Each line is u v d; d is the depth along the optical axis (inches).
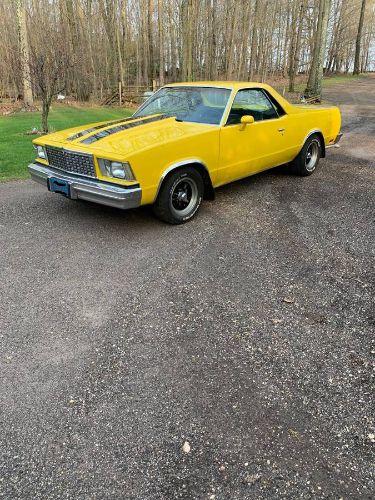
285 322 131.2
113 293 146.0
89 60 959.6
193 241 186.1
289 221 209.3
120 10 1137.4
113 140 184.1
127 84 1201.4
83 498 79.8
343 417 97.4
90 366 112.6
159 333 125.5
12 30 837.8
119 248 179.3
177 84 243.1
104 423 95.7
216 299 142.8
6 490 81.2
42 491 81.1
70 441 91.4
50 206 229.0
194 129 200.5
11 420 96.3
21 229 198.7
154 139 183.9
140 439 91.9
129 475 84.1
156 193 184.4
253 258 171.2
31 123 544.4
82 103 858.1
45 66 442.9
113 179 176.2
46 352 117.6
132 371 110.8
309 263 167.5
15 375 109.3
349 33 2162.9
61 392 104.2
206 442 91.1
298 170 280.5
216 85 225.0
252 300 142.6
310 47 1555.1
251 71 1140.5
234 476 83.8
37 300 141.8
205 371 110.9
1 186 265.7
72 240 187.2
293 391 104.7
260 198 242.2
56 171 200.1
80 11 957.8
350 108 709.3
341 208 226.5
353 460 87.4
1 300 141.6
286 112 250.8
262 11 1221.1
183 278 155.6
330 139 299.0
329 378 108.9
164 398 102.4
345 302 141.9
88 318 132.4
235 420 96.4
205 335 124.8
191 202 206.5
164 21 1334.9
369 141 412.2
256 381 107.8
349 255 174.1
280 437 92.4
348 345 121.2
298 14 1326.3
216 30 1119.6
